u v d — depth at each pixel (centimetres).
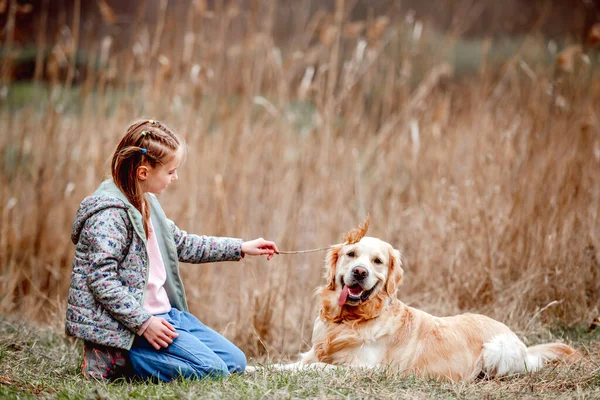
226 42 743
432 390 360
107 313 362
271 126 695
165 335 363
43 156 673
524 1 1307
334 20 706
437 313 566
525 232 600
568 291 560
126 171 378
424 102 751
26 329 512
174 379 364
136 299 368
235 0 736
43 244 653
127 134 385
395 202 669
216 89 720
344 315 430
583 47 768
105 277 357
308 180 665
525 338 509
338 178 658
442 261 611
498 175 648
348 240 432
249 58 713
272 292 563
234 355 395
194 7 702
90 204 370
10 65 730
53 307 586
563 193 611
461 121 737
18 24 1130
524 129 676
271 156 667
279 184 662
